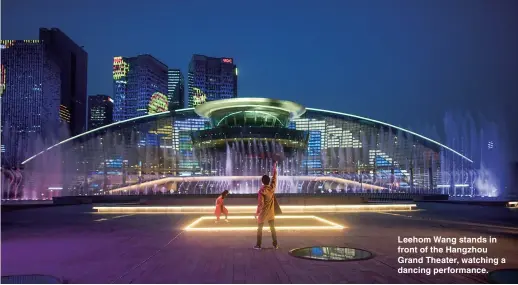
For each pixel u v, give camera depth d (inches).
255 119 3176.7
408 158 4729.3
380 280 311.0
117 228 694.5
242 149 3132.4
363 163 4869.6
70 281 315.6
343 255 410.3
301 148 3395.7
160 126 5059.1
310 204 1254.3
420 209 1199.6
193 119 5132.9
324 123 5172.2
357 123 5088.6
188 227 668.7
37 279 318.3
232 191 3065.9
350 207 1173.7
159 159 4884.4
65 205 1521.9
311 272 335.9
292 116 3499.0
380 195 1806.1
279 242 499.5
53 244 507.8
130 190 3634.4
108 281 313.6
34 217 960.3
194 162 4057.6
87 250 459.8
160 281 311.3
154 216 973.8
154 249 460.1
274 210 459.5
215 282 305.4
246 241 512.7
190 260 390.9
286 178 3216.0
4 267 367.9
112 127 4899.1
